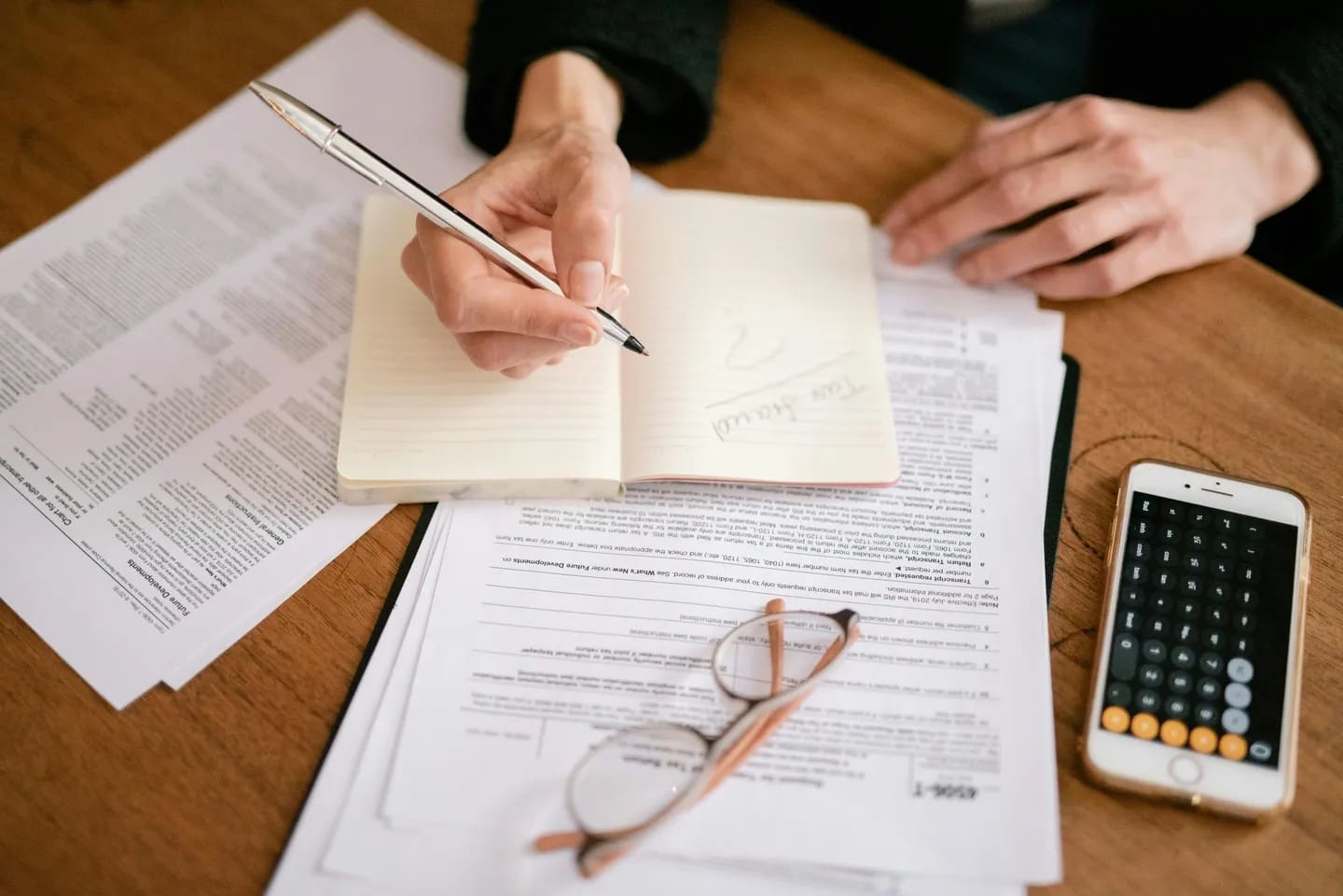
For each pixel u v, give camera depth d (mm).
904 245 647
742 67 733
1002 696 492
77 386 575
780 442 553
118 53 720
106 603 503
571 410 551
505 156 583
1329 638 519
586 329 491
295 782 462
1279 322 626
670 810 442
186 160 673
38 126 683
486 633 499
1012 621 514
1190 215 633
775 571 526
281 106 480
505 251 515
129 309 606
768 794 459
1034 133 652
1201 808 465
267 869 442
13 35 723
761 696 485
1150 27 860
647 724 477
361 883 434
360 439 535
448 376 559
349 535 530
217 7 746
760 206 647
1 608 500
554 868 439
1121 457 576
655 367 572
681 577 521
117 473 544
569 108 636
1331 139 665
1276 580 513
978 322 626
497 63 652
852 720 481
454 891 432
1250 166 665
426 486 529
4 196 652
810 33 751
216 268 626
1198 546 523
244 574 516
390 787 453
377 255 605
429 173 671
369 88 711
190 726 473
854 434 560
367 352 565
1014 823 458
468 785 456
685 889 440
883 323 623
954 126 715
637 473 538
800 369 582
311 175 670
